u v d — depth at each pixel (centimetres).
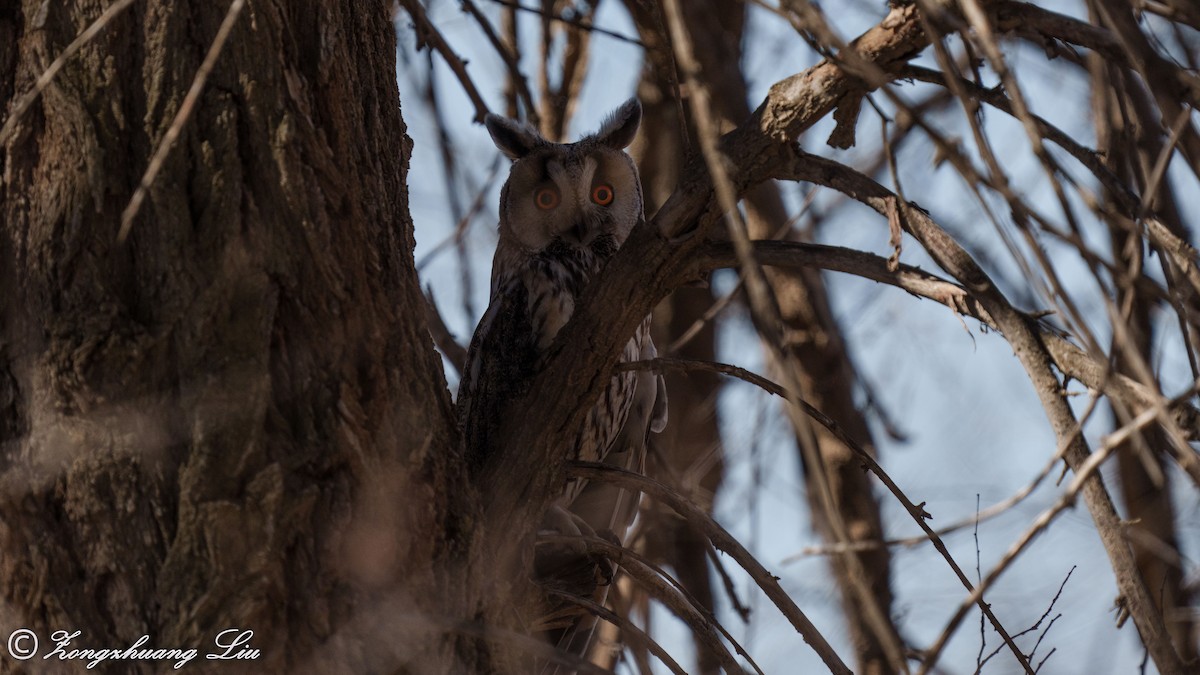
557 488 714
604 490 1047
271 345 561
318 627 545
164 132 555
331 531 554
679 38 424
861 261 636
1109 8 504
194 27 568
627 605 1270
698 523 678
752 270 402
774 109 638
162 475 536
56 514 539
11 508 535
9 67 568
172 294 547
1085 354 564
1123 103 638
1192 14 508
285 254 567
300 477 551
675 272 682
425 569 588
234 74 569
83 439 535
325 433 562
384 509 573
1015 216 435
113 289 548
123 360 538
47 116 556
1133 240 496
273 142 570
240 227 558
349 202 593
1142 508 1045
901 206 618
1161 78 495
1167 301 473
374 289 598
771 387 669
